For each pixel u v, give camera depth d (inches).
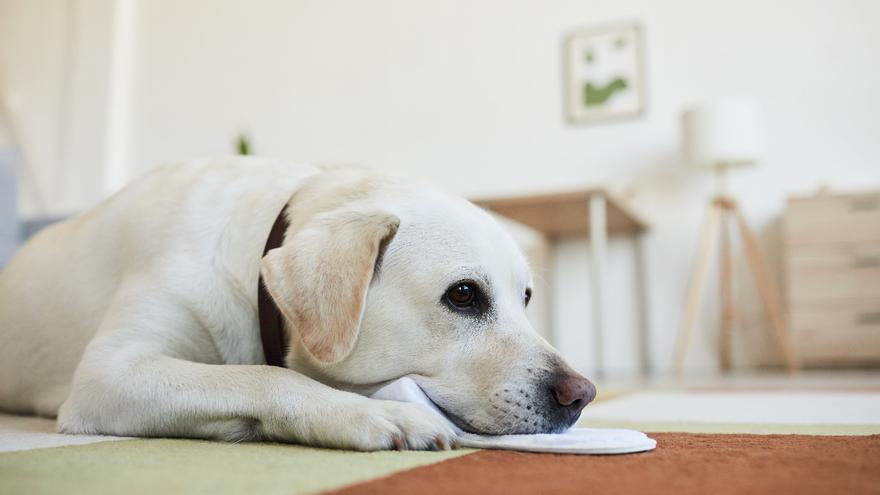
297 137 245.4
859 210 175.9
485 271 52.1
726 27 203.0
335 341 47.8
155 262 58.5
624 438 43.9
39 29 276.8
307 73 245.8
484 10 227.0
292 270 49.1
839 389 112.0
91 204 265.0
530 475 34.8
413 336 50.9
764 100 198.5
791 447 44.7
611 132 211.0
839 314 175.9
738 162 178.7
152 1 267.6
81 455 41.7
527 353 49.5
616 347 206.2
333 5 244.4
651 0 210.2
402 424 44.1
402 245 52.1
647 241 204.8
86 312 63.6
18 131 275.6
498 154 222.2
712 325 198.1
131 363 52.3
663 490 31.3
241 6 255.9
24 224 154.3
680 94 205.6
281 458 40.5
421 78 232.2
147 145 264.4
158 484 32.9
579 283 210.4
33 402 68.7
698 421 66.4
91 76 268.1
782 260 193.6
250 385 48.4
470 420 48.8
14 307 69.1
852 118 192.2
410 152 231.8
